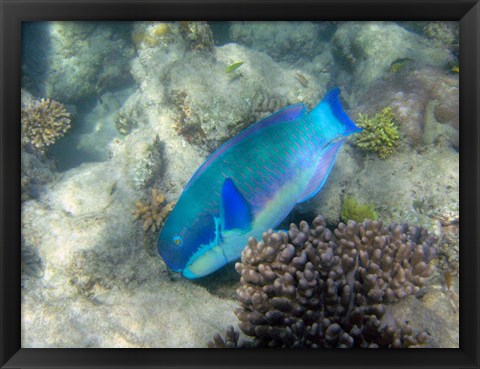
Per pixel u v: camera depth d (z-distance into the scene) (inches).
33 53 70.7
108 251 43.3
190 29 60.6
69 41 72.4
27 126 61.5
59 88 73.4
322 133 30.2
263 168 28.8
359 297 34.3
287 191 30.0
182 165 53.8
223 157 27.9
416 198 47.4
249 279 33.8
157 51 65.8
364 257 35.5
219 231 28.5
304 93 64.2
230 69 55.2
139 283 41.9
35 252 42.9
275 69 65.4
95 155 75.4
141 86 67.9
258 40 86.5
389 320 34.0
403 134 53.1
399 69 68.7
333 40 85.2
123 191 50.6
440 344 33.0
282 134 29.1
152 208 47.5
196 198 27.5
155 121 58.3
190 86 56.7
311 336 32.4
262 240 34.5
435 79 58.6
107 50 75.5
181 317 37.2
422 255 36.4
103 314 37.2
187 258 28.4
